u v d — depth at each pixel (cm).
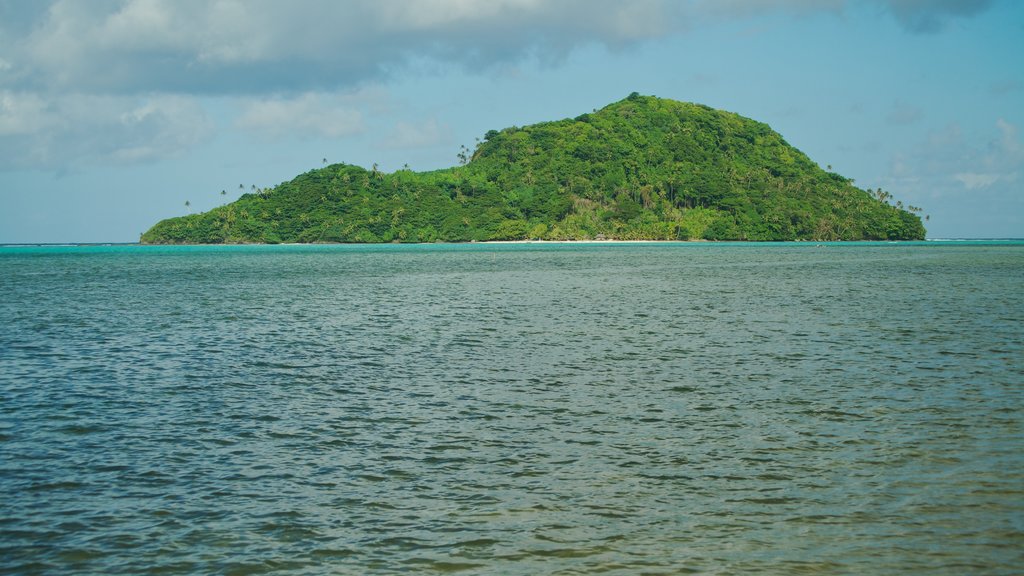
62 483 1633
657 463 1734
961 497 1492
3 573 1225
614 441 1919
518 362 3117
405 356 3291
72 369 3012
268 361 3183
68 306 5681
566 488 1579
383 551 1296
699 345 3516
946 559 1242
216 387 2645
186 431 2056
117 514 1460
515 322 4494
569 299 6016
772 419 2112
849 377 2702
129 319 4775
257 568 1241
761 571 1212
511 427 2066
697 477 1634
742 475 1644
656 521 1405
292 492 1573
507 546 1309
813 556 1259
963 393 2405
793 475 1638
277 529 1388
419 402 2386
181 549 1311
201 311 5269
